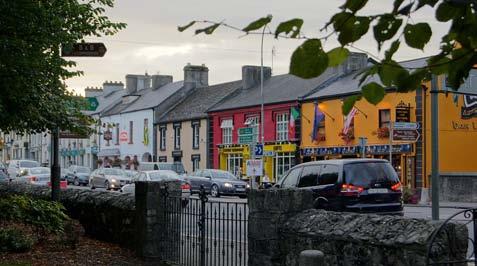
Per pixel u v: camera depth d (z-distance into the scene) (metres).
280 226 7.14
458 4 2.38
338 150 36.78
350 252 6.05
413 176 32.59
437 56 2.67
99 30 11.58
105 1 11.56
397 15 2.45
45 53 10.78
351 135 36.06
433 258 5.07
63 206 12.48
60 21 10.08
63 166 75.75
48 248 10.93
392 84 2.69
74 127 12.48
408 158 32.81
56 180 12.83
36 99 11.22
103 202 12.22
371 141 34.91
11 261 9.64
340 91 37.09
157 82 63.69
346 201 13.59
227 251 9.52
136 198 10.56
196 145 51.28
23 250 10.52
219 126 48.69
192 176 37.31
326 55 2.44
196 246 9.74
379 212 13.70
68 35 10.38
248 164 31.42
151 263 9.97
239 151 45.41
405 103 33.19
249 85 49.66
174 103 57.75
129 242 11.05
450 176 30.77
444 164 32.75
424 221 5.52
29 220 11.14
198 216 9.44
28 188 16.47
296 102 40.31
